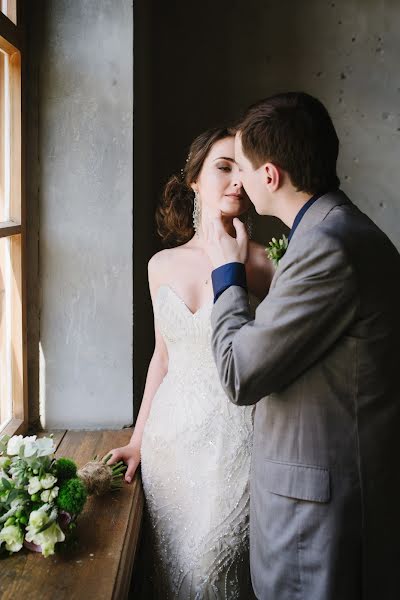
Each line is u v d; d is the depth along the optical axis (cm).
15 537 153
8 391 229
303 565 147
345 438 145
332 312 140
